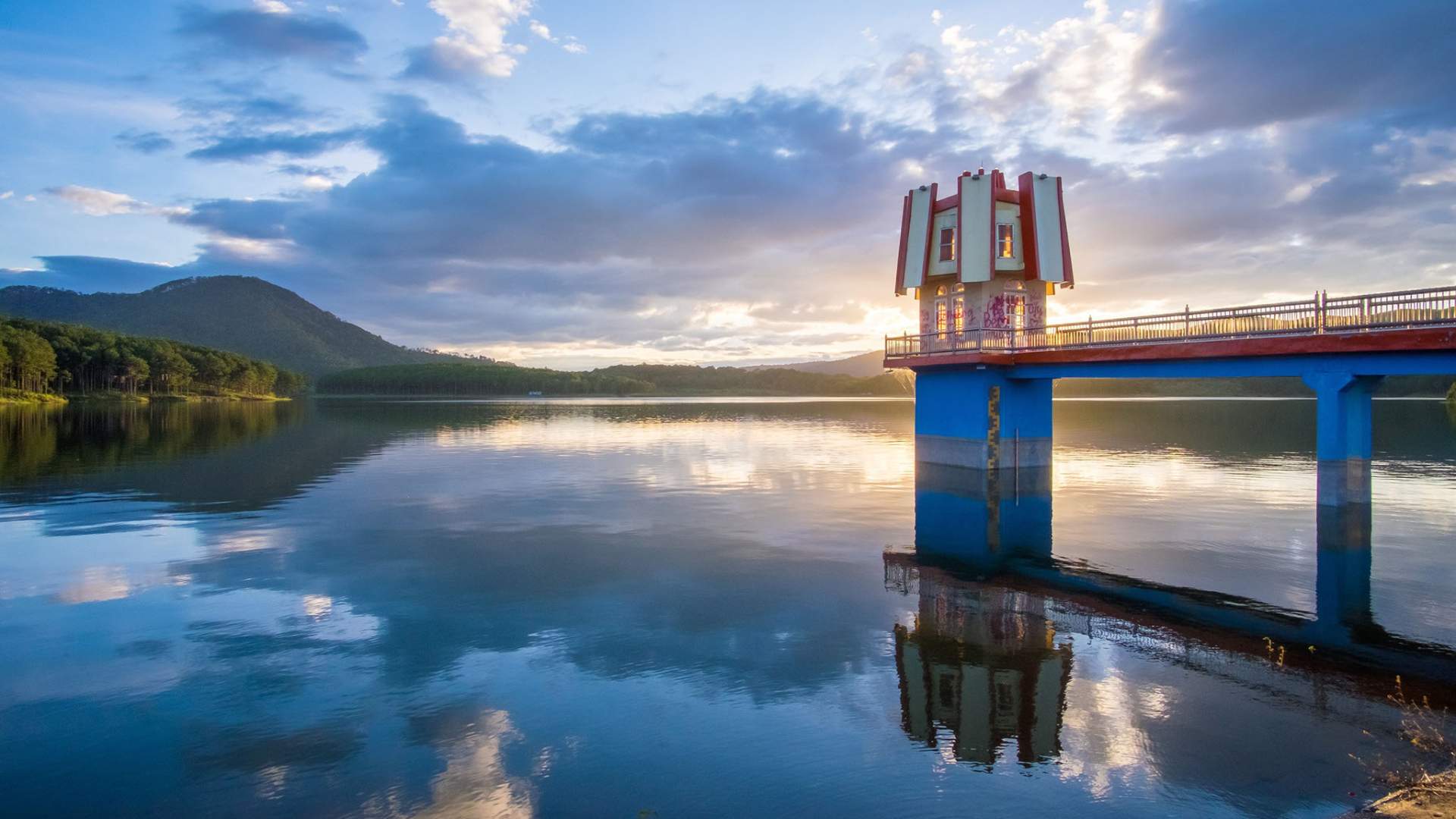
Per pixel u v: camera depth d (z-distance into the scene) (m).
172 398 157.25
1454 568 19.83
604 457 48.84
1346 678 12.60
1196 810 8.77
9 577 19.28
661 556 21.70
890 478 38.53
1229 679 12.55
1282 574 19.39
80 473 39.34
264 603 17.19
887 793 9.27
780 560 21.14
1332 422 23.30
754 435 69.31
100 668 13.34
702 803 9.09
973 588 18.23
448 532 25.12
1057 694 12.06
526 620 15.98
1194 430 68.50
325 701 11.98
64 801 9.22
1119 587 18.30
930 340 37.25
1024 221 36.66
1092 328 30.77
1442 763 9.68
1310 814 8.61
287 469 41.91
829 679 12.74
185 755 10.30
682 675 12.99
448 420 94.69
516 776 9.75
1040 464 35.34
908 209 40.22
